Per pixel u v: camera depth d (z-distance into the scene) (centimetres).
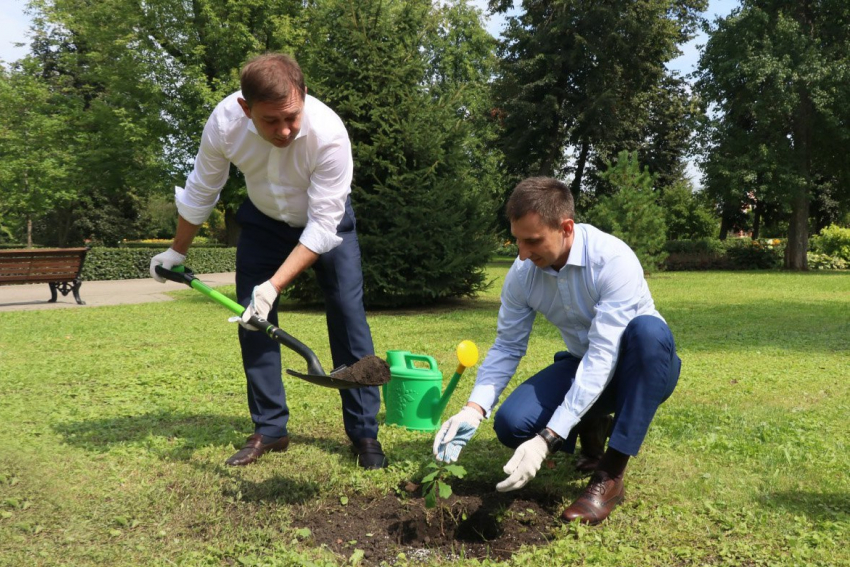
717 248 2630
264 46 2364
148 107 2314
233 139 303
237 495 278
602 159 2922
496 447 350
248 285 336
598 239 270
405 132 1058
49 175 2286
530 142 2877
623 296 264
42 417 412
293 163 301
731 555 231
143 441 358
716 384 534
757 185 2516
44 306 1162
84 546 236
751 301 1291
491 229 1191
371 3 1088
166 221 4916
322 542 248
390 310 1112
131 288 1620
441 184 1074
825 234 2753
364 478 303
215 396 479
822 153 2622
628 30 2631
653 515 265
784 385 529
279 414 340
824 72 2239
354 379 267
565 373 293
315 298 1154
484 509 268
